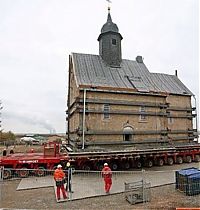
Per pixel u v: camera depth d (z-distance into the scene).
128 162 25.64
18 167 20.36
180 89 38.59
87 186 17.09
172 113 35.69
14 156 22.42
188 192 14.98
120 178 19.92
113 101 28.88
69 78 35.19
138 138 30.06
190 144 32.53
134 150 24.81
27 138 68.75
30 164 20.62
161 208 12.50
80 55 34.28
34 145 54.53
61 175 14.28
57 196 14.02
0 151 36.91
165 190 16.30
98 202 13.66
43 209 12.46
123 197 14.63
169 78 41.19
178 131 35.44
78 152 22.39
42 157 21.62
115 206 12.93
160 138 31.55
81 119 27.06
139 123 30.36
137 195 13.65
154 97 32.00
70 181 15.01
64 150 25.06
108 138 28.20
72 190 15.93
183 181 15.51
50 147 22.19
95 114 27.89
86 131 26.94
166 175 21.39
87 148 26.25
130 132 29.45
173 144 32.25
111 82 31.11
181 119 36.53
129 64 36.94
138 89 31.06
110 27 34.72
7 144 51.72
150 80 36.16
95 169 23.06
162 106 32.12
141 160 26.66
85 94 27.52
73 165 22.02
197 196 14.78
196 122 37.69
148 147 28.05
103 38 35.06
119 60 35.12
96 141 27.31
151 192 15.74
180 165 28.48
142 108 30.84
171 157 29.03
